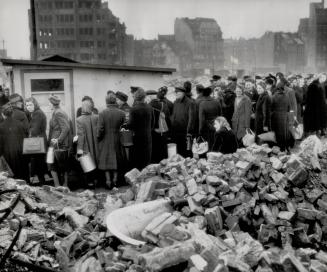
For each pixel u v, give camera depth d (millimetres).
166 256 4668
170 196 6746
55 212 6801
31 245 5641
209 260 4711
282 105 11102
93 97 12289
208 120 10516
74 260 5641
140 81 13016
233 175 7465
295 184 7371
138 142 10047
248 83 12555
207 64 134000
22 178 9648
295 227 6930
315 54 145750
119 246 5559
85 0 108125
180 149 11953
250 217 6871
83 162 9719
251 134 10875
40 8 107062
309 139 8781
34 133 9438
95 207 7109
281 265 4730
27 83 11547
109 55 110938
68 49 109000
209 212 6316
